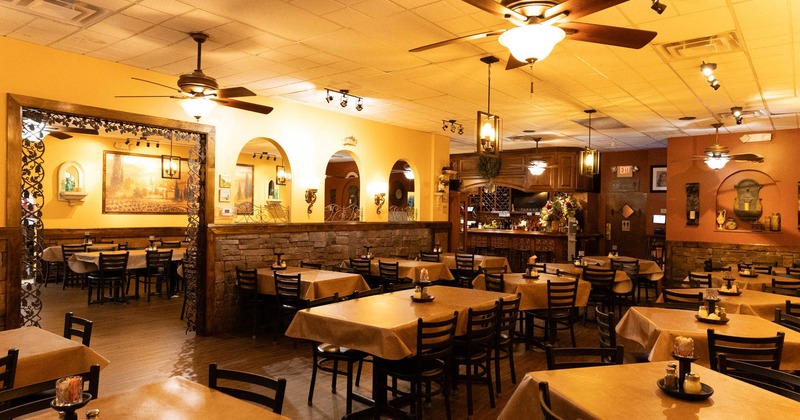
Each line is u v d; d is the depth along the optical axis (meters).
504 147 13.45
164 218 12.90
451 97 7.48
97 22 4.61
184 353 5.98
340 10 4.26
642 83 6.50
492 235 13.41
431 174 10.97
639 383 2.70
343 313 4.28
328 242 8.61
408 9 4.21
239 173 14.85
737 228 9.93
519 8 3.01
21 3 4.18
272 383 2.42
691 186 10.51
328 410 4.34
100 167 11.82
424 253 9.81
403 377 3.82
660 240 12.81
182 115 6.62
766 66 5.64
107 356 5.81
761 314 5.13
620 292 8.03
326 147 8.55
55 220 11.14
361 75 6.31
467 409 4.36
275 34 4.86
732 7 4.04
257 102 7.53
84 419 2.18
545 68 5.88
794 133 9.38
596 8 2.94
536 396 2.71
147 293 9.63
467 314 4.46
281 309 6.62
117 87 5.95
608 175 13.88
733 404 2.42
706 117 8.66
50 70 5.40
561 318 6.27
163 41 5.12
